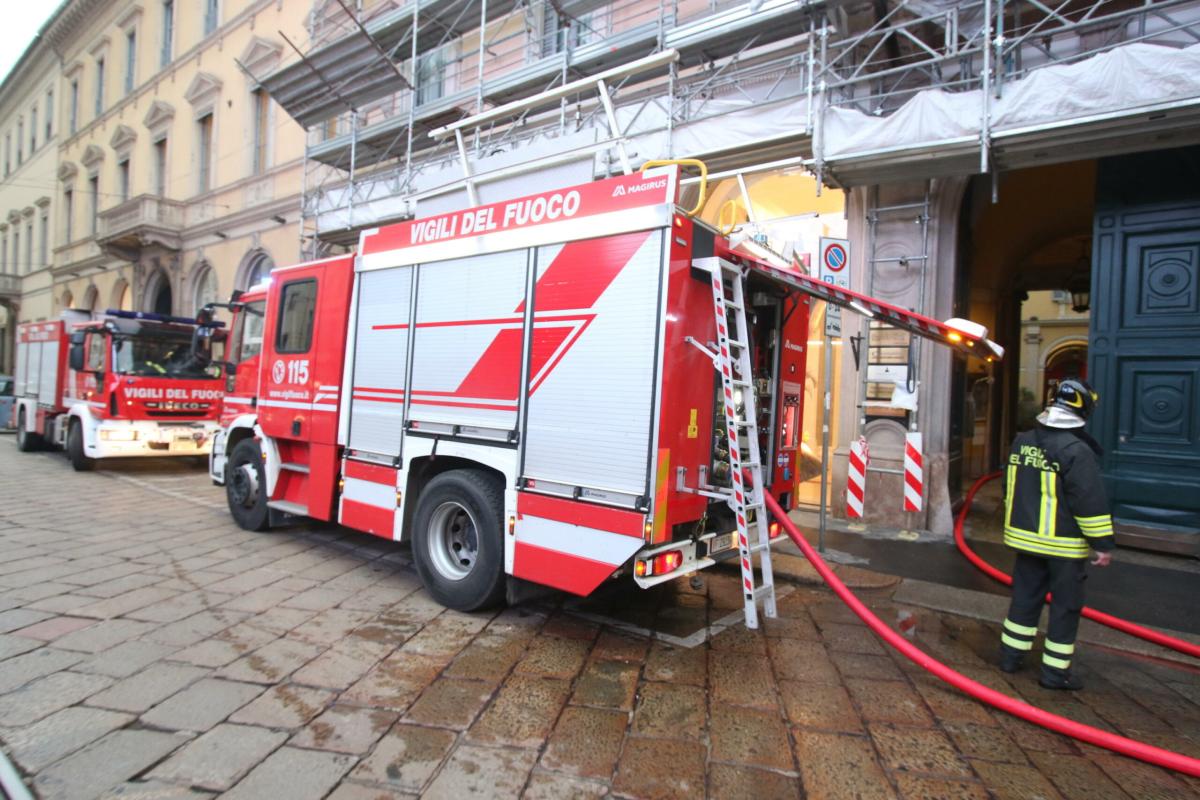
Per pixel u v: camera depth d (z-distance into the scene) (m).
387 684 3.33
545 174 5.57
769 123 6.79
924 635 4.29
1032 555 3.64
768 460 4.75
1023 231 10.59
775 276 4.11
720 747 2.85
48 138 31.02
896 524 7.14
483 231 4.41
